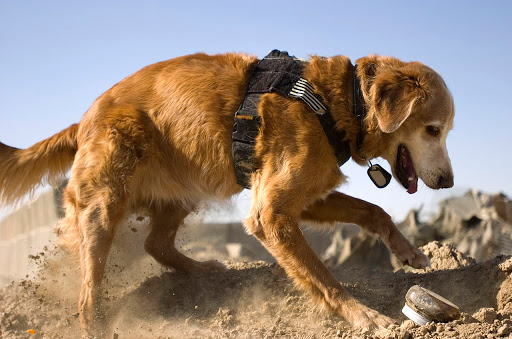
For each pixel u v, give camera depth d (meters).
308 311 1.39
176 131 1.45
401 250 1.49
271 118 1.37
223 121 1.42
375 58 1.42
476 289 1.38
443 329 1.19
